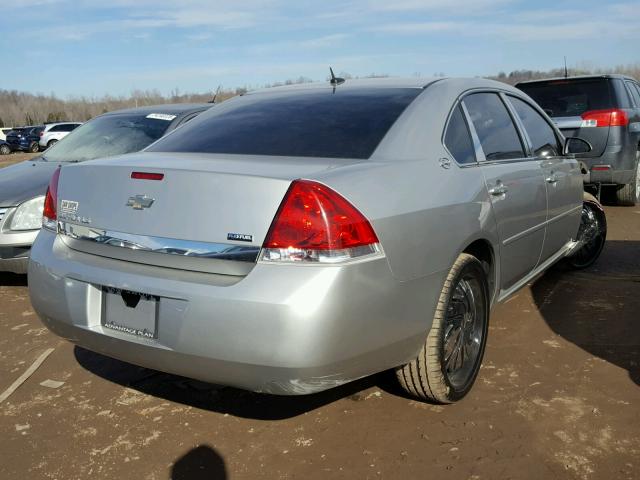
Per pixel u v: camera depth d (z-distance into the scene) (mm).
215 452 2637
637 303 4230
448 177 2816
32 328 4180
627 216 7375
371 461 2523
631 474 2377
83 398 3154
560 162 4148
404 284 2443
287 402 3031
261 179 2260
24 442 2764
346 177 2354
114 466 2566
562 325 3893
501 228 3195
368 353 2361
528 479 2367
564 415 2807
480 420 2793
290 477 2449
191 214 2348
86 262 2596
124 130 5875
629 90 8008
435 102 3051
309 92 3383
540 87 7801
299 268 2176
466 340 3027
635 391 3006
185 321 2271
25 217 4648
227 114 3334
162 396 3146
